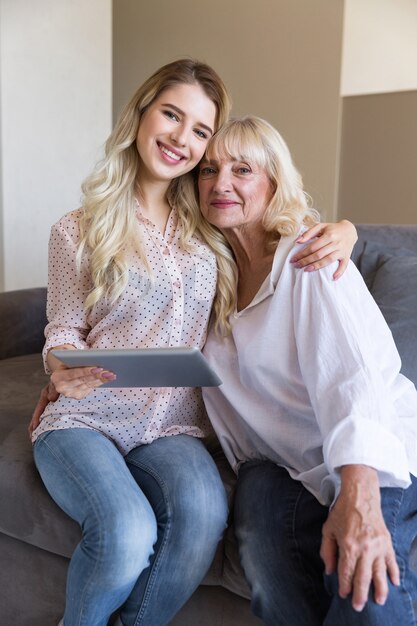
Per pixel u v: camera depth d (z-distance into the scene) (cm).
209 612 156
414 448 141
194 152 166
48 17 379
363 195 531
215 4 603
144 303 161
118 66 668
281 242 158
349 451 125
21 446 172
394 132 511
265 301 158
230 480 163
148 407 159
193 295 165
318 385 138
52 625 170
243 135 163
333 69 546
